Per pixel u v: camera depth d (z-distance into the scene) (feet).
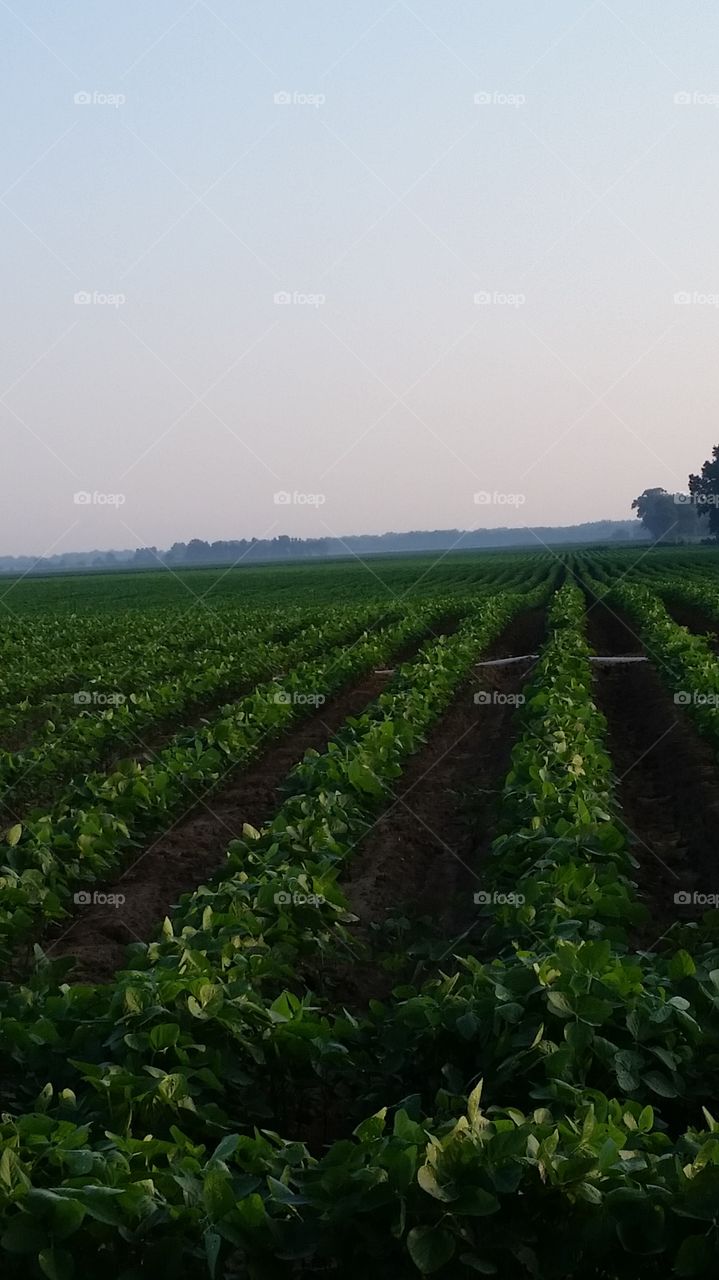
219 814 47.55
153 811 40.42
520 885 27.50
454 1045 19.76
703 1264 13.51
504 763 60.29
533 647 120.06
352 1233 14.10
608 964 20.43
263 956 23.44
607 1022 19.31
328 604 167.43
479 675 88.53
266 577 315.17
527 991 19.79
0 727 61.62
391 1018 20.86
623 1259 14.14
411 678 68.13
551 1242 14.25
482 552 579.89
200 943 23.73
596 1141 15.05
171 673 78.95
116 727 54.44
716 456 458.09
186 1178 14.57
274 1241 13.97
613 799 40.34
